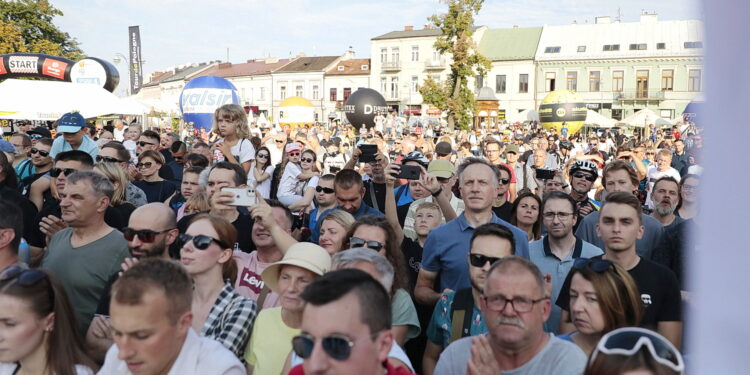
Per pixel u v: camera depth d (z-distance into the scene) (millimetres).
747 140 835
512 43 58250
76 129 7000
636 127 41531
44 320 2338
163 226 3346
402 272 3342
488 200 3770
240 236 4332
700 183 896
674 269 3848
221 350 2330
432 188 4430
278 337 2742
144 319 2041
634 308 2545
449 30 42094
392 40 61969
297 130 17062
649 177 8016
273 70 68625
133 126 10781
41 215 4660
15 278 2336
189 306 2217
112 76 20328
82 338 2523
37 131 8875
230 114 6223
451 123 42875
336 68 66875
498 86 58094
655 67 52094
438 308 3279
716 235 884
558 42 56500
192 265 2852
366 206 4887
